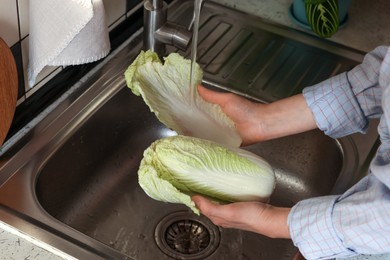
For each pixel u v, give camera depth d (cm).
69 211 106
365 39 133
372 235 72
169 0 135
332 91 92
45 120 104
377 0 143
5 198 91
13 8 95
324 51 129
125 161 117
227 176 86
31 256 83
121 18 122
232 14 136
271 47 129
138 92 92
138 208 112
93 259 84
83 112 106
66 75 110
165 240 107
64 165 103
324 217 75
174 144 84
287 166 118
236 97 98
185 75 97
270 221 81
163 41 116
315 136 113
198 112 97
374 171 71
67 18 92
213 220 86
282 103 96
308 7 126
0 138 94
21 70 101
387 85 75
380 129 77
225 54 126
